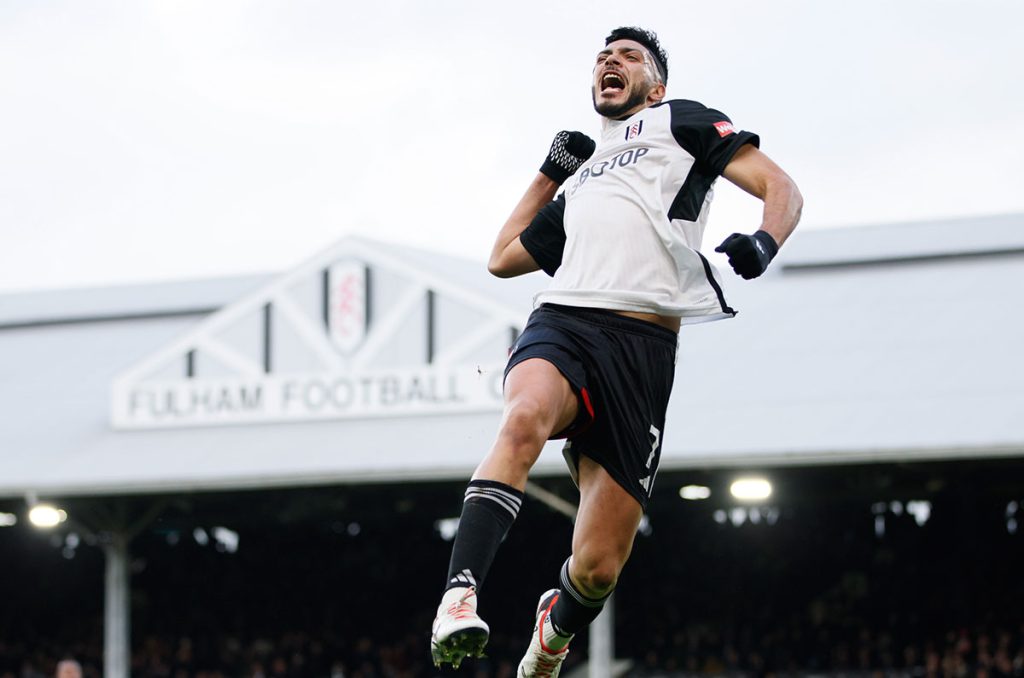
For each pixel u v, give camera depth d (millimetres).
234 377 22656
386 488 24234
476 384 21422
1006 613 23969
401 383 21781
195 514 27219
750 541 26594
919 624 24469
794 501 24156
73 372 26328
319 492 24844
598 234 4500
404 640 27750
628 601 26422
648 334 4469
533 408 4215
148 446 22500
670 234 4426
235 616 28812
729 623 25547
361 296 22125
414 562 29016
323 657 27391
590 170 4629
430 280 21828
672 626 25781
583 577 4562
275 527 29875
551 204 4863
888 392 19938
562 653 4906
